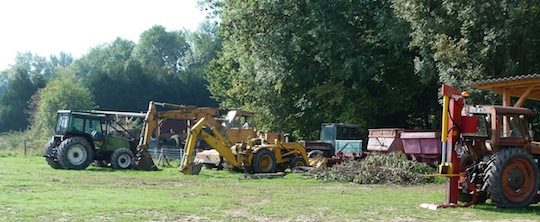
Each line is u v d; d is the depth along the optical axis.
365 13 31.50
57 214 9.75
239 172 22.91
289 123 35.72
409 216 10.55
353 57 30.98
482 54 22.41
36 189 13.98
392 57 30.92
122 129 26.94
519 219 10.47
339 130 28.95
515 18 21.73
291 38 33.19
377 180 18.75
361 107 31.42
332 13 31.62
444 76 23.20
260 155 22.73
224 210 10.84
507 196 11.80
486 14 22.25
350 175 19.14
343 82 32.25
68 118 23.83
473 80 22.36
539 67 23.70
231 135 26.11
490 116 12.33
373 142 26.36
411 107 31.98
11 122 75.81
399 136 25.09
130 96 77.94
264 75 34.44
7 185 14.74
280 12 33.47
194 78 82.94
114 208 10.62
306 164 23.97
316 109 34.19
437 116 31.39
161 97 79.50
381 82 32.19
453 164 12.06
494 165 11.78
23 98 77.19
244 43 35.25
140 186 15.64
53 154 23.25
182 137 39.88
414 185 18.33
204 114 26.56
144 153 23.53
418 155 24.20
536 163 12.30
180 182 17.44
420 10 24.47
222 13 36.69
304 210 11.09
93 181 16.86
